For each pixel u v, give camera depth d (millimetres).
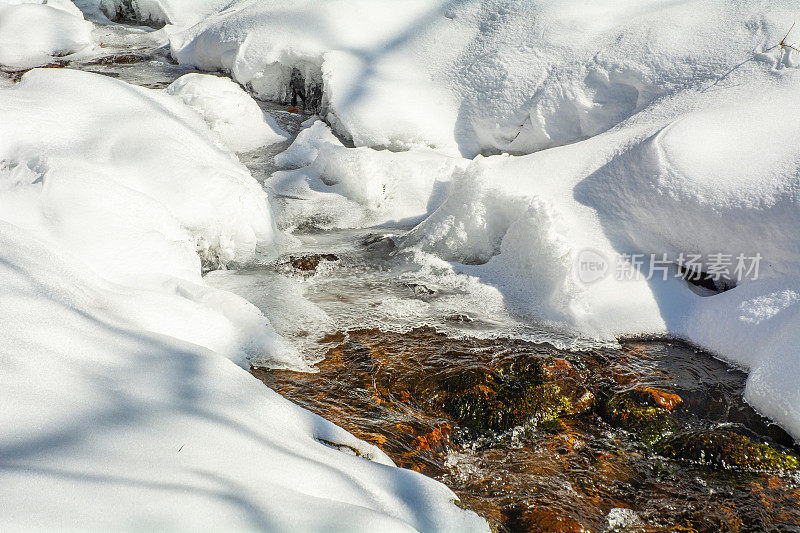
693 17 5141
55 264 2818
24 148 3787
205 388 2201
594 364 3287
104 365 2129
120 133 4246
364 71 6535
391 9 7109
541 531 2297
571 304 3627
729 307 3369
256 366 3086
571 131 5391
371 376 3135
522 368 3205
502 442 2805
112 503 1396
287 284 4031
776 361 2945
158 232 3484
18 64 7992
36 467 1454
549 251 3762
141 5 10141
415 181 5227
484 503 2424
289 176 5695
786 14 4613
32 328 2145
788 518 2410
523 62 5805
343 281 4168
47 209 3311
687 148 3693
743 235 3393
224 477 1653
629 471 2648
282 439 2051
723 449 2707
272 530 1474
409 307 3848
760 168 3441
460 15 6699
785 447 2744
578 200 4004
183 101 6254
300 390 2969
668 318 3559
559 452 2746
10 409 1671
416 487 2039
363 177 5273
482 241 4285
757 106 3828
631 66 5070
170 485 1523
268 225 4281
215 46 7555
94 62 8148
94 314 2531
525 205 4004
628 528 2344
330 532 1515
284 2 7375
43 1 9320
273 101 7363
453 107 6105
